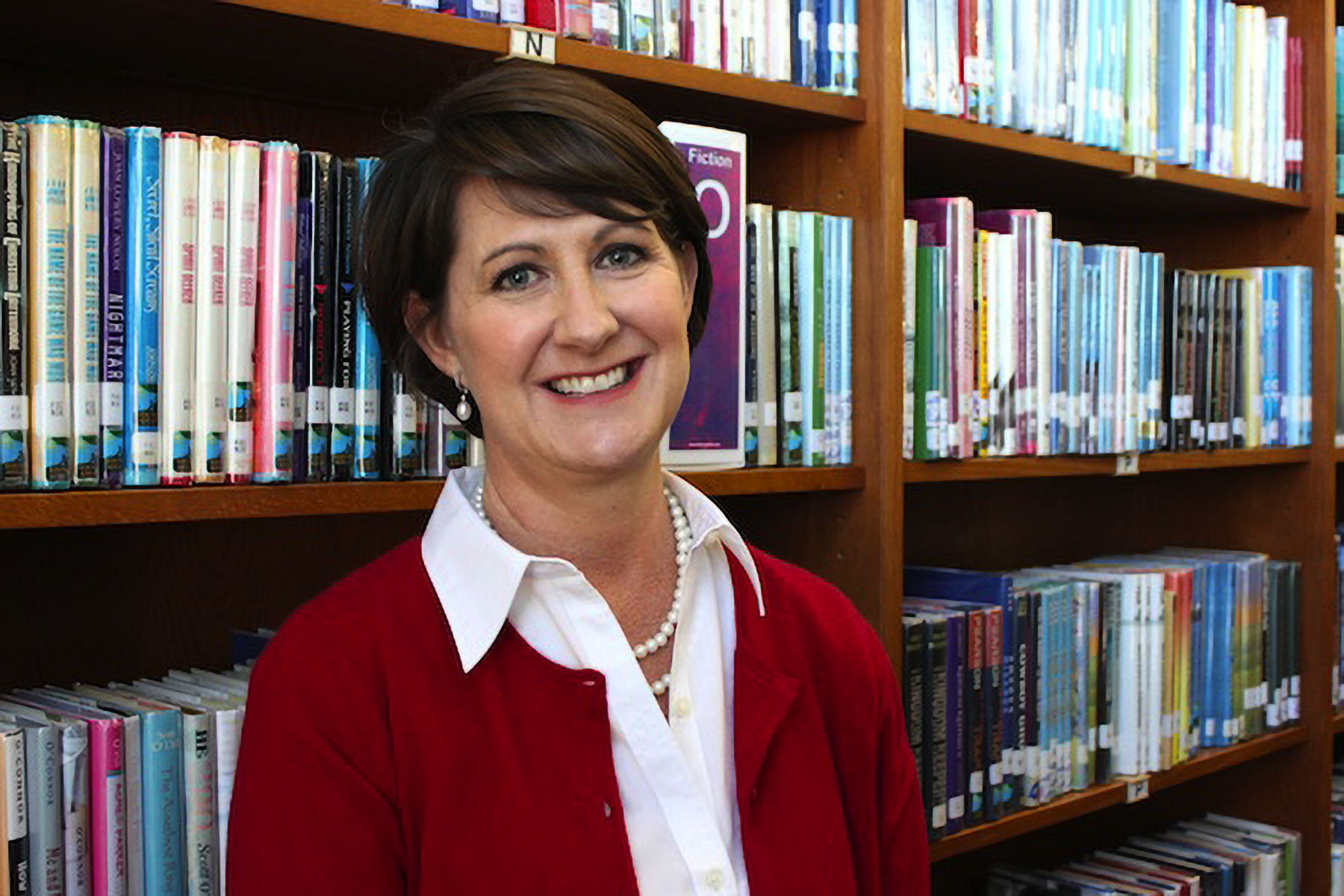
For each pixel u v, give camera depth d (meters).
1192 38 2.28
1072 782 2.12
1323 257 2.53
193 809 1.26
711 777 1.13
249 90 1.61
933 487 2.40
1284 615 2.50
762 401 1.71
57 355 1.18
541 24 1.49
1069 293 2.06
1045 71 2.03
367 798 1.04
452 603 1.08
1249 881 2.39
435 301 1.12
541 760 1.06
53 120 1.18
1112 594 2.18
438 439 1.44
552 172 1.01
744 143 1.66
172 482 1.25
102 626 1.55
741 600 1.20
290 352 1.32
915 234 1.84
